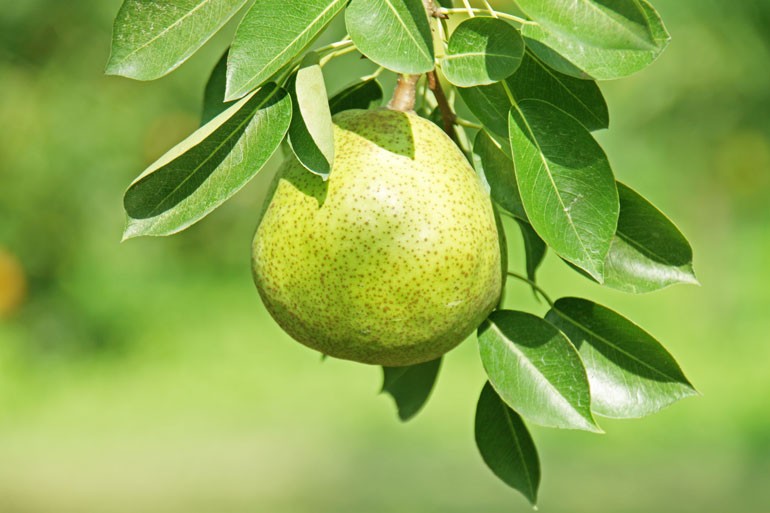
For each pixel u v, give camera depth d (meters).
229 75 3.57
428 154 3.99
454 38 3.71
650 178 18.80
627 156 15.70
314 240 3.89
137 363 19.16
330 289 3.90
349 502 15.02
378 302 3.89
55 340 18.41
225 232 19.88
